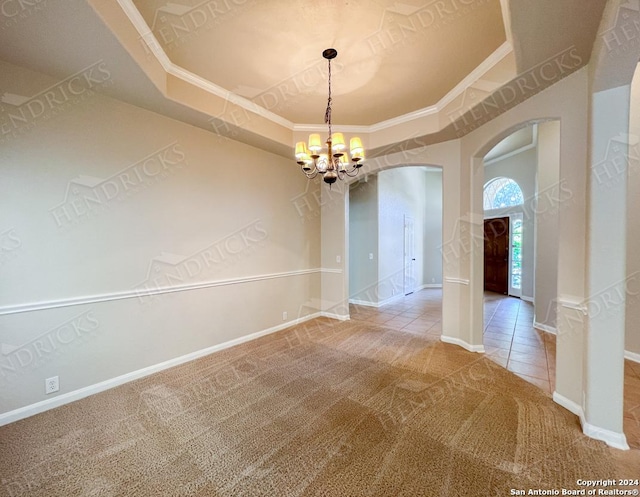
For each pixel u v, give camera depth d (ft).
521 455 6.07
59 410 7.72
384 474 5.60
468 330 12.05
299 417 7.43
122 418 7.39
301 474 5.62
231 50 8.25
